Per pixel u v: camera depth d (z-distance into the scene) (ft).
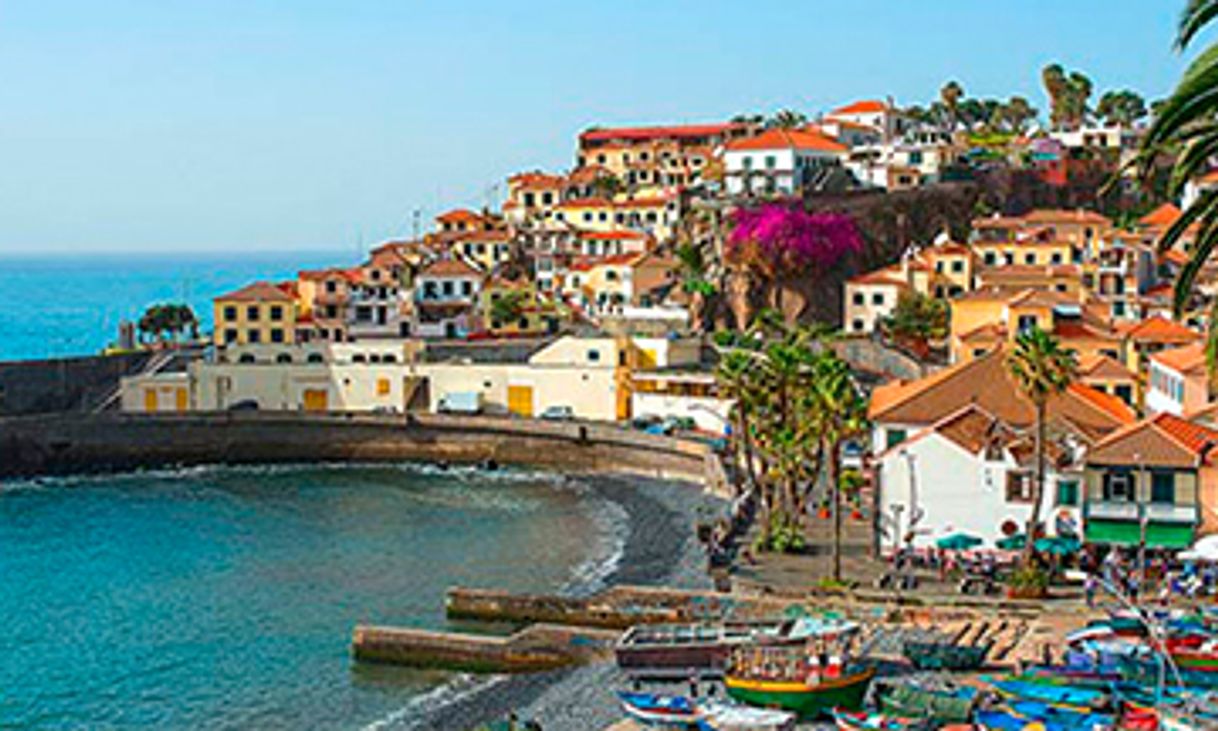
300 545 374.84
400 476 486.38
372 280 633.61
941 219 650.02
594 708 222.69
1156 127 114.01
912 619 252.42
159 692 249.96
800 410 296.51
